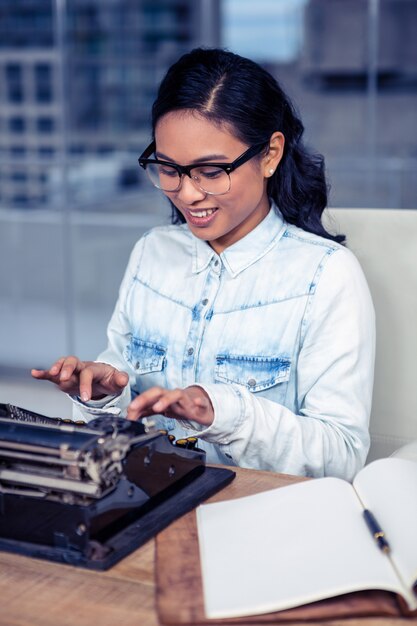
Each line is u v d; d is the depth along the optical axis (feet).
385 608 2.41
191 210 3.89
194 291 4.43
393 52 16.21
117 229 13.51
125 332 4.79
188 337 4.37
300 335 4.13
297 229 4.38
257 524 2.89
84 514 2.68
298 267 4.18
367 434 3.99
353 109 16.88
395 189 13.74
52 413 10.75
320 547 2.68
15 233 13.23
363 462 3.96
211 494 3.20
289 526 2.84
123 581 2.58
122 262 13.69
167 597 2.46
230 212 3.89
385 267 4.51
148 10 16.62
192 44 16.83
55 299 13.09
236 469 3.48
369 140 13.61
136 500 2.93
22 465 2.85
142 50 16.80
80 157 16.10
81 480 2.75
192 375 4.33
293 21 16.03
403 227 4.48
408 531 2.71
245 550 2.71
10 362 12.59
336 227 4.62
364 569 2.54
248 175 3.86
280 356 4.13
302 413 4.01
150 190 15.97
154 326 4.53
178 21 16.71
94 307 13.35
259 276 4.26
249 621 2.36
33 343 12.95
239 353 4.21
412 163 13.64
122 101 16.69
